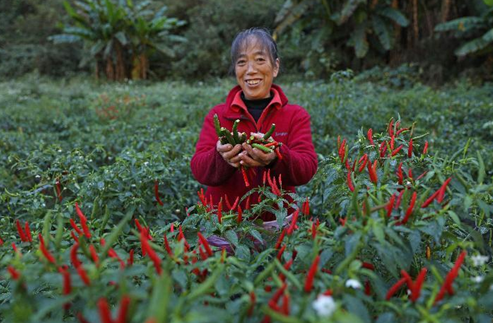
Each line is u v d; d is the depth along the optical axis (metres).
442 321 1.12
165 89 11.82
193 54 17.03
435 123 5.55
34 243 1.75
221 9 17.34
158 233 1.86
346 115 5.37
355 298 1.16
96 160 4.46
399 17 12.52
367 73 12.47
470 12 11.90
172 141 4.42
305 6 13.11
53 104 8.62
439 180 1.73
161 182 2.95
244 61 2.22
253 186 2.19
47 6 21.77
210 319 1.02
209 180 2.11
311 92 6.87
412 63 12.49
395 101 7.52
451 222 1.72
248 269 1.43
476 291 1.36
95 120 7.15
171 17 20.17
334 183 1.89
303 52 14.51
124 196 2.67
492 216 2.09
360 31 12.89
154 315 0.86
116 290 1.25
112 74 17.17
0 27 21.69
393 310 1.29
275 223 2.14
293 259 1.55
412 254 1.42
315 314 1.12
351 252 1.27
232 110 2.26
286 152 1.96
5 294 1.65
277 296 1.11
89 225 1.75
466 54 12.06
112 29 16.31
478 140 4.80
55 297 1.47
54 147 3.65
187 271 1.37
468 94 9.21
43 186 2.83
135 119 6.81
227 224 1.77
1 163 4.23
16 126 6.62
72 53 19.48
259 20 17.03
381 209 1.39
